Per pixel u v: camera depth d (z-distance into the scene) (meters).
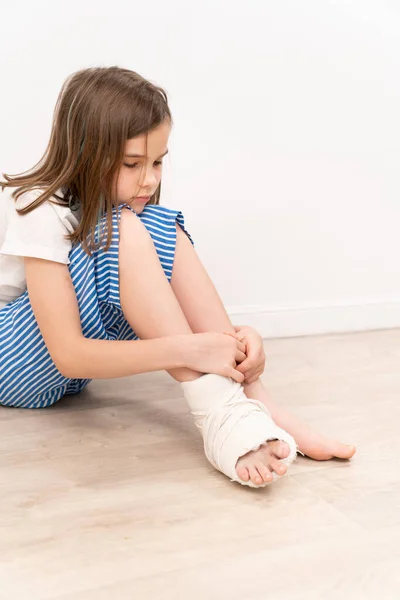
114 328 1.15
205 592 0.71
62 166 1.14
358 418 1.25
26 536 0.81
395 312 2.04
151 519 0.86
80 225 1.08
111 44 1.59
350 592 0.72
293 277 1.89
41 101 1.55
